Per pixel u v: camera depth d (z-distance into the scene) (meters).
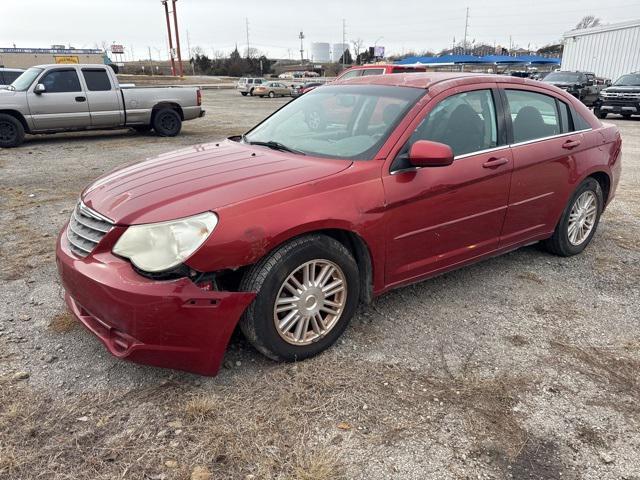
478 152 3.69
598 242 5.26
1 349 3.12
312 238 2.90
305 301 2.97
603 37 27.67
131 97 12.75
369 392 2.79
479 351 3.21
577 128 4.55
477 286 4.14
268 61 83.44
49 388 2.77
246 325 2.83
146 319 2.53
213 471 2.24
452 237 3.63
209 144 4.09
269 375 2.91
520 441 2.46
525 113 4.13
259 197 2.75
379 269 3.27
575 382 2.92
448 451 2.39
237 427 2.51
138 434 2.46
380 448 2.39
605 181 4.89
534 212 4.21
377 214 3.11
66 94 11.87
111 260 2.66
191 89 13.61
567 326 3.54
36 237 5.18
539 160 4.08
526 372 3.00
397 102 3.57
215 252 2.58
